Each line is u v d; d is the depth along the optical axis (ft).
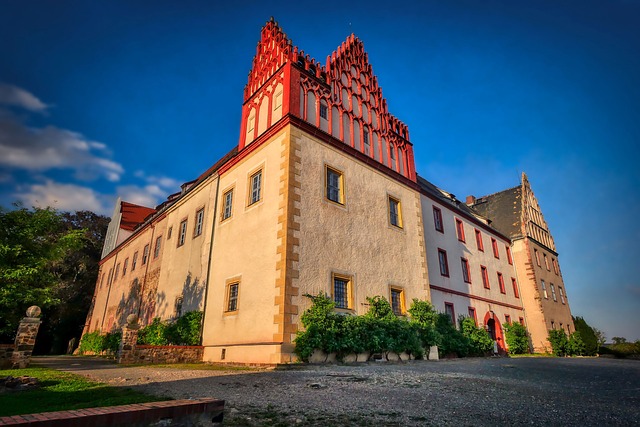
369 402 18.75
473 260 89.45
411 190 66.59
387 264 55.26
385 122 67.77
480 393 21.84
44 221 42.86
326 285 45.52
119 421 10.00
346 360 42.93
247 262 48.88
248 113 61.46
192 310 58.13
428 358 53.78
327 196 50.65
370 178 58.85
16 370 34.32
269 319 41.81
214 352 49.03
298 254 43.93
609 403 19.47
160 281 74.08
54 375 30.19
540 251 116.16
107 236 128.77
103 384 24.94
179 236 71.97
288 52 54.70
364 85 66.28
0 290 38.37
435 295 71.97
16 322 41.65
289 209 45.06
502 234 108.06
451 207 88.28
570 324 115.55
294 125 50.19
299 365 37.81
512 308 98.63
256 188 52.85
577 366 44.04
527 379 29.40
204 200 65.92
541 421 15.38
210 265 57.41
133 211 124.06
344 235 50.47
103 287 112.57
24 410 16.37
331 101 58.23
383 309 49.57
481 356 68.80
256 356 41.50
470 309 81.35
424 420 15.40
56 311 112.27
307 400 19.15
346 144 56.54
